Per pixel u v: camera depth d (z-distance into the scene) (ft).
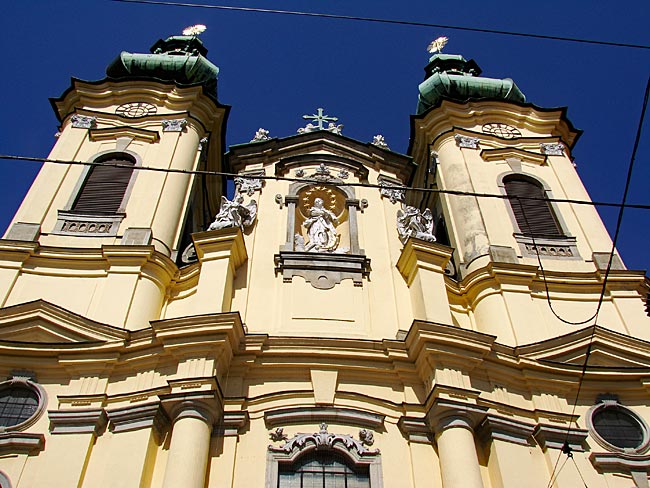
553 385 48.03
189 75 78.23
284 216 60.23
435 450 43.01
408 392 46.11
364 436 43.27
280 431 42.93
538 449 44.16
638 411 47.16
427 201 76.28
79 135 67.31
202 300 48.91
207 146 73.36
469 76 84.43
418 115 77.56
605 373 48.34
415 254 53.67
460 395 43.86
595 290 56.39
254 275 53.93
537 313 53.93
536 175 69.31
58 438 41.88
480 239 60.34
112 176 63.41
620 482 42.98
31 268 53.26
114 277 52.65
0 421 43.29
